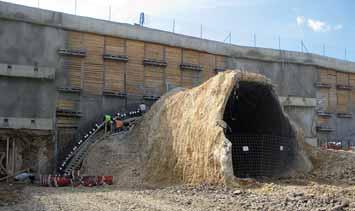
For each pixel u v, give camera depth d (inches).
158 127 1400.1
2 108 1547.7
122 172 1359.5
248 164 1359.5
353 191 916.0
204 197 911.7
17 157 1526.8
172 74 1904.5
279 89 2150.6
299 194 887.1
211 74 2003.0
